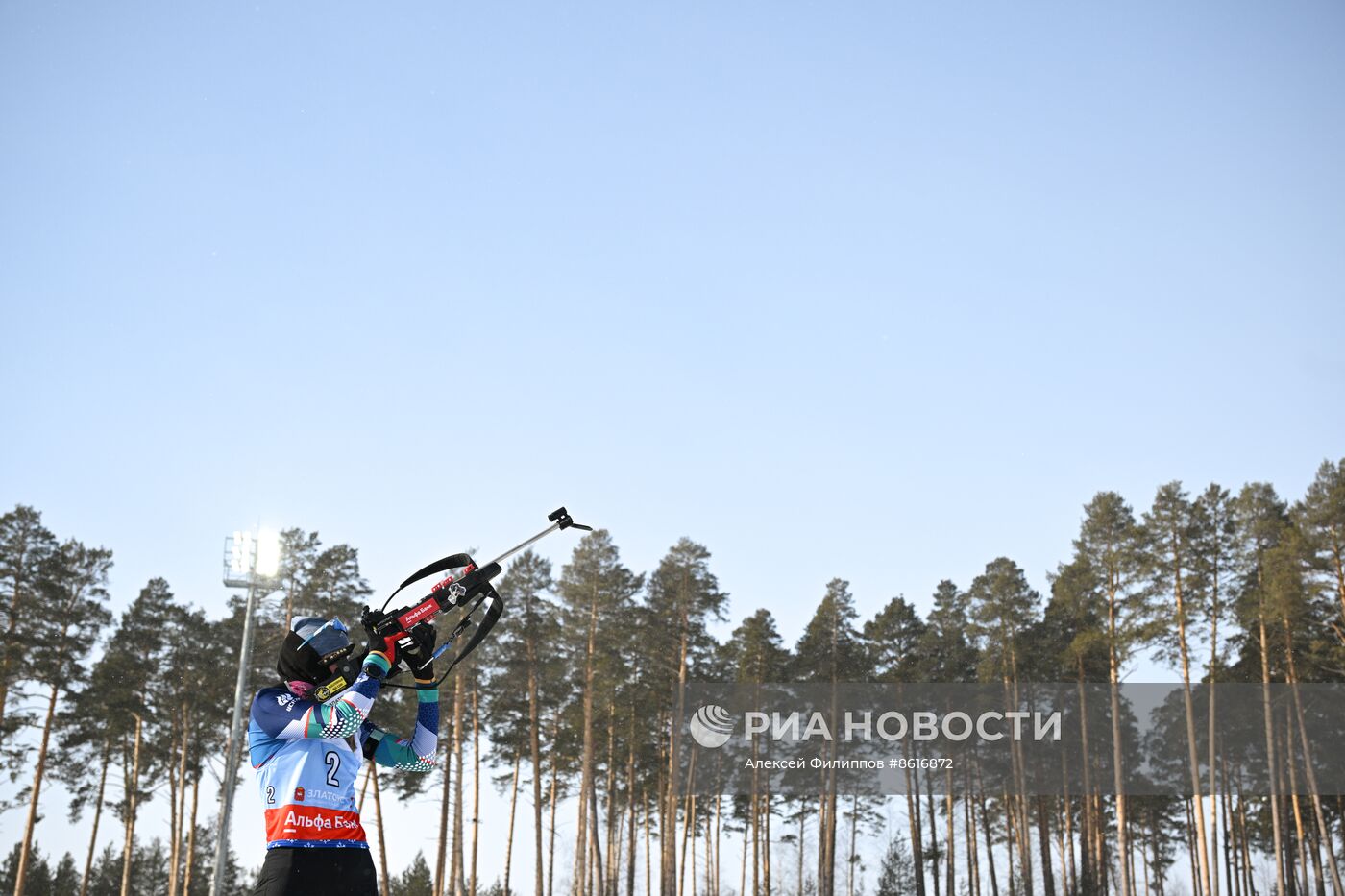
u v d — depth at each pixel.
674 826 46.22
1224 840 55.62
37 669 42.59
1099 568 46.88
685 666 47.31
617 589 46.97
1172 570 44.28
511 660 46.91
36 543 43.91
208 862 60.97
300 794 4.16
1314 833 52.72
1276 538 44.72
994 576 51.34
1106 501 47.44
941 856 56.72
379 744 4.57
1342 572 40.59
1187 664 43.69
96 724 48.16
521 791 50.53
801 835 60.69
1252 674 46.72
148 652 50.03
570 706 50.41
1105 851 50.66
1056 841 61.59
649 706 50.38
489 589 4.62
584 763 47.00
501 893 52.28
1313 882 51.62
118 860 60.91
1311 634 43.00
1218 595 44.66
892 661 51.78
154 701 49.47
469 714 47.91
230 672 44.72
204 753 50.97
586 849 46.28
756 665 49.44
